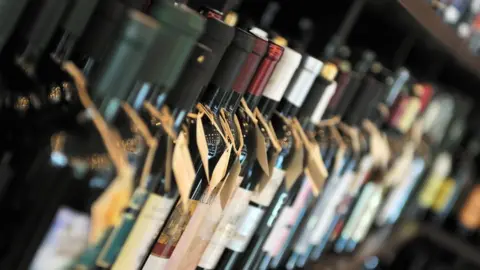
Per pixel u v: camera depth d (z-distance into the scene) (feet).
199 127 2.50
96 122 2.06
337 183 4.09
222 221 3.00
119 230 2.30
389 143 4.92
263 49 2.57
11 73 2.06
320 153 3.72
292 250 3.95
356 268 5.21
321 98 3.31
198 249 2.88
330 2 4.39
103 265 2.24
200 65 2.24
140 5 2.15
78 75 2.05
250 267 3.42
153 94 2.24
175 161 2.29
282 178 3.28
